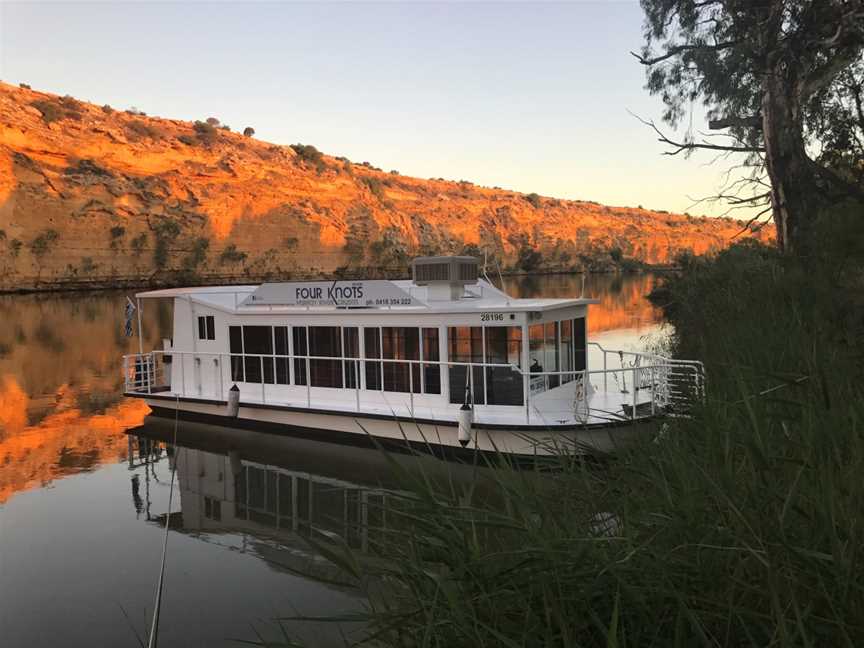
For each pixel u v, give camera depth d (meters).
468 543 3.21
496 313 10.01
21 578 6.51
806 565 2.27
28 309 44.84
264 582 6.28
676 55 16.11
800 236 13.91
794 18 14.78
